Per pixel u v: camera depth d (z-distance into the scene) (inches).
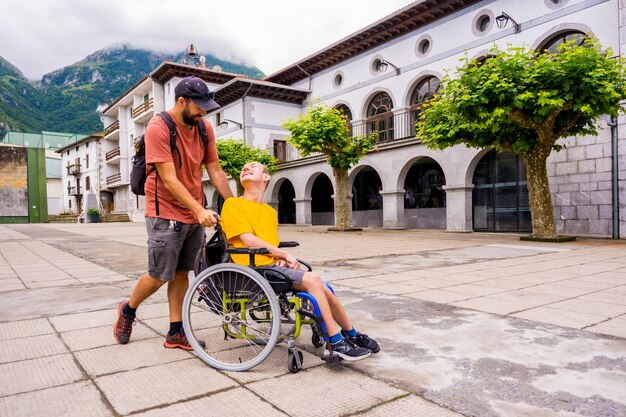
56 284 221.6
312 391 87.3
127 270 273.4
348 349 98.9
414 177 776.3
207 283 107.9
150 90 1465.3
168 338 116.8
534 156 445.7
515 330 128.7
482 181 634.2
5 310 162.6
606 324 134.7
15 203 1657.2
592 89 365.4
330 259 310.5
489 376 94.0
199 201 119.5
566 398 82.9
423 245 421.7
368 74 878.4
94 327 138.0
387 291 189.9
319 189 1003.3
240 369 98.4
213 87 1332.4
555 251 353.4
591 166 496.7
